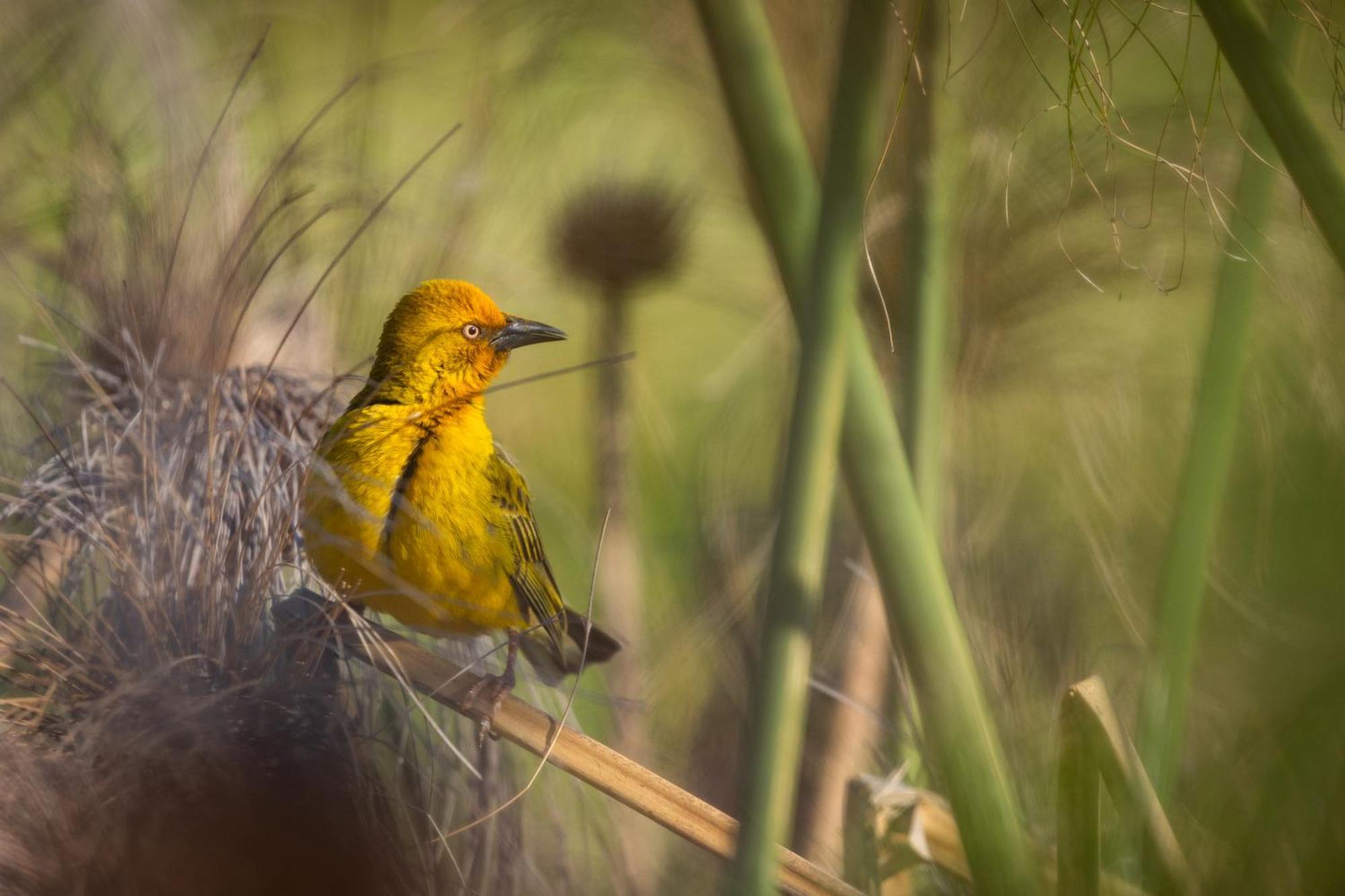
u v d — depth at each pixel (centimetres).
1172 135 989
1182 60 1015
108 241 903
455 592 784
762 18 511
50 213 923
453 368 811
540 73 1112
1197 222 987
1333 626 848
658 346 1499
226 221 910
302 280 966
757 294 1191
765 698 460
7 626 660
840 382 468
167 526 691
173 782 608
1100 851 637
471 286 836
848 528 1004
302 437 861
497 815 759
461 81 1139
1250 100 484
